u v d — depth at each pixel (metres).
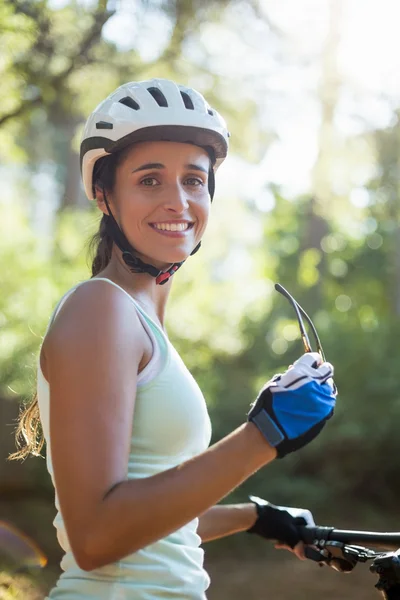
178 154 2.16
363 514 10.55
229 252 15.44
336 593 7.43
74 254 11.97
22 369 10.03
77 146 7.39
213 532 2.48
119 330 1.88
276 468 10.61
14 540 5.03
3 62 5.97
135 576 1.93
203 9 6.40
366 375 11.26
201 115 2.16
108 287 1.94
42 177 25.03
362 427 10.91
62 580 1.97
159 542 1.98
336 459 11.03
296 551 2.47
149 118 2.12
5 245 11.86
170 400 1.96
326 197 10.70
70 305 1.93
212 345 12.71
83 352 1.84
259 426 1.79
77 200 19.02
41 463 9.91
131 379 1.88
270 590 7.51
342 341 11.80
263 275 17.97
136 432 1.94
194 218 2.21
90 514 1.75
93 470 1.77
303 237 17.45
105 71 6.26
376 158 10.43
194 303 12.34
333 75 8.64
